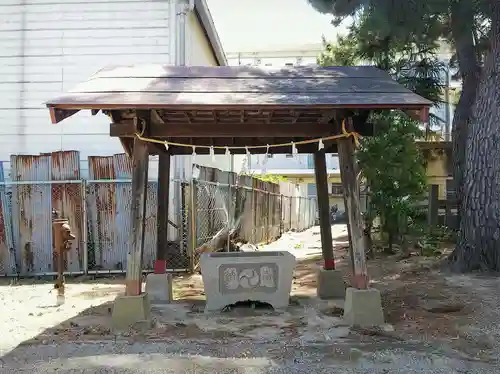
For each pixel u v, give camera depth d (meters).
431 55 13.72
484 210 9.72
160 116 6.93
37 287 9.30
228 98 5.91
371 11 10.85
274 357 5.14
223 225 12.77
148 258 10.36
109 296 8.47
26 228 10.31
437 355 5.18
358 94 6.14
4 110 11.81
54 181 10.30
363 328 6.17
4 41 11.85
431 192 14.05
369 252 12.55
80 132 11.73
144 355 5.20
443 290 8.33
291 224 24.31
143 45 11.66
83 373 4.73
